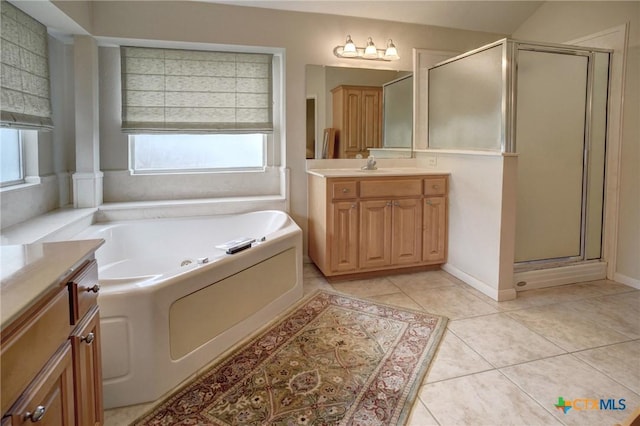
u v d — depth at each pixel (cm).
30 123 276
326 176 323
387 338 242
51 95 326
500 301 299
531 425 169
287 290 286
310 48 371
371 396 187
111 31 326
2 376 83
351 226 334
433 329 253
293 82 371
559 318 270
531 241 338
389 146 403
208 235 350
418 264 357
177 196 382
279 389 192
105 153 361
